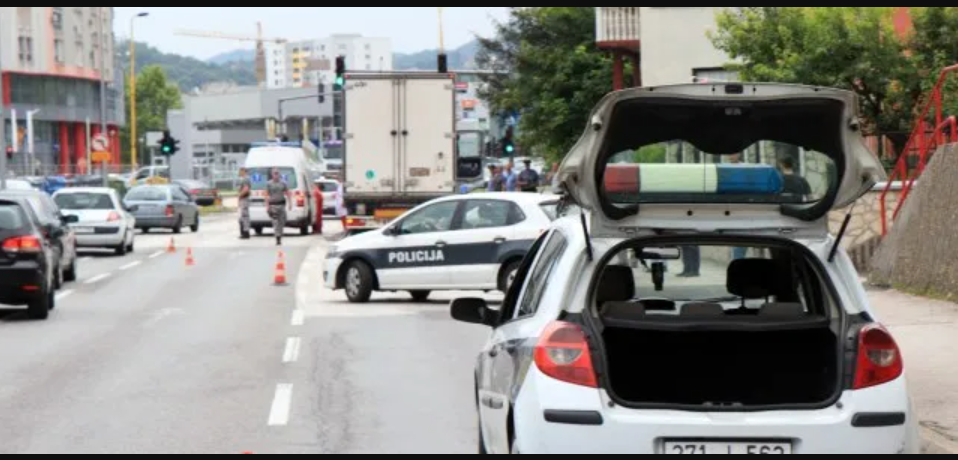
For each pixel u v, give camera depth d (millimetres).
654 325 14305
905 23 58156
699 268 22969
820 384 14875
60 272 51812
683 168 14008
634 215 14086
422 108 71938
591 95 100188
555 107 100938
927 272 38938
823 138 14031
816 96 13555
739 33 57656
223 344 34188
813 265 14141
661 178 13953
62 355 32094
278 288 51719
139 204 97875
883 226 46250
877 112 54656
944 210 38250
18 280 39531
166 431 22219
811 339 15484
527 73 105375
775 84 13570
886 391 13234
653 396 15906
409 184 72000
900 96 53469
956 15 54219
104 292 50406
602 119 13664
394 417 23438
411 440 21281
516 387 13930
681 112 13852
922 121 42562
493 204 43594
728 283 16641
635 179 13938
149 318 40781
